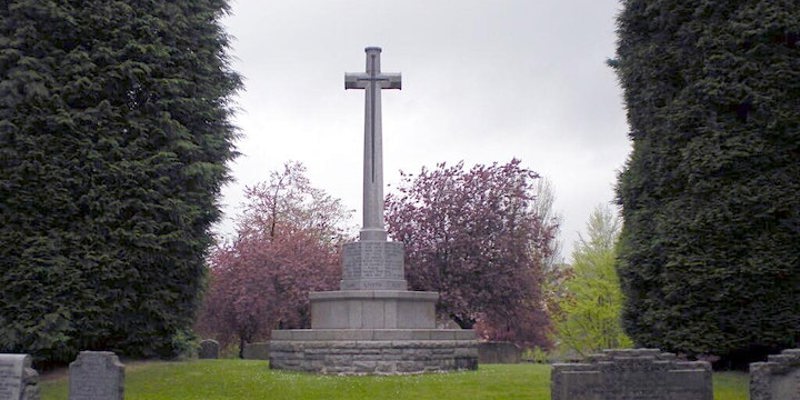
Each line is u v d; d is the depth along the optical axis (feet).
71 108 55.01
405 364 54.13
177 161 56.90
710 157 50.24
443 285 99.96
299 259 117.19
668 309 52.85
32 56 54.44
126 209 55.36
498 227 104.83
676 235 51.75
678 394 36.70
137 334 57.98
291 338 56.85
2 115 52.75
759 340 49.96
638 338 55.88
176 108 58.90
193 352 69.05
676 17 53.78
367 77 60.59
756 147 49.44
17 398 40.22
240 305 111.96
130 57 57.11
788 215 49.16
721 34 51.03
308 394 46.16
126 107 56.65
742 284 49.62
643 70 56.13
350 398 44.60
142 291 56.70
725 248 50.24
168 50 58.39
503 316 103.40
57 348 54.44
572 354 136.87
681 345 51.93
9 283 52.54
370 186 59.88
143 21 56.90
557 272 134.51
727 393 44.52
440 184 107.45
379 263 58.80
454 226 102.58
